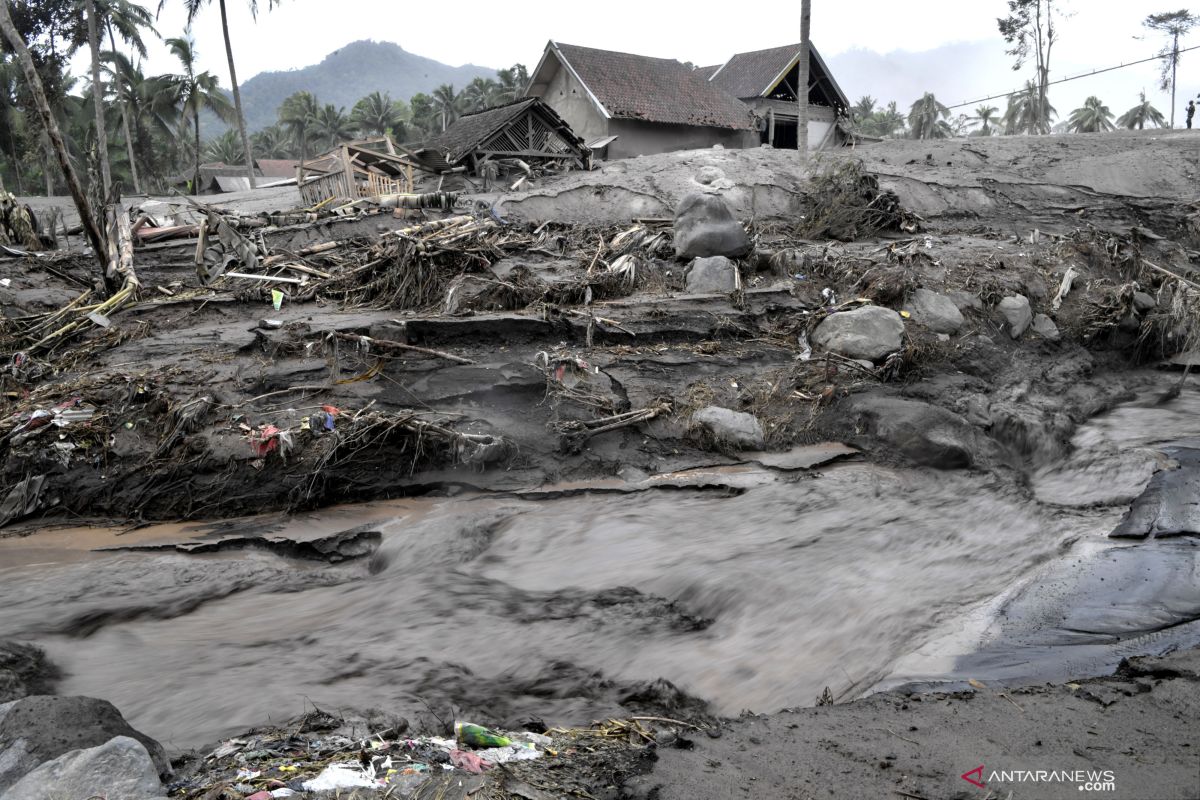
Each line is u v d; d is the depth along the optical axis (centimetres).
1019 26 5309
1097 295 1700
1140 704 527
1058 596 806
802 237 2067
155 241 1822
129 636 798
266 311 1527
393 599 866
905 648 726
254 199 2642
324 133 9869
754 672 711
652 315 1485
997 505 1097
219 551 995
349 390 1231
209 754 504
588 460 1205
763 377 1388
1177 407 1476
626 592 877
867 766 460
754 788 439
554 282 1562
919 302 1548
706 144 3447
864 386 1370
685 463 1223
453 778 436
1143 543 934
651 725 572
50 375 1311
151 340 1394
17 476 1101
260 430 1128
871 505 1094
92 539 1028
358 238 1880
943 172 2520
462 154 2442
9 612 845
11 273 1702
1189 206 2270
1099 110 8144
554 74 3469
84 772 413
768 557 941
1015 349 1562
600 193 2227
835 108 3997
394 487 1131
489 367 1284
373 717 579
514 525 1033
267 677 689
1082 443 1315
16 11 4744
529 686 682
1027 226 2209
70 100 5503
